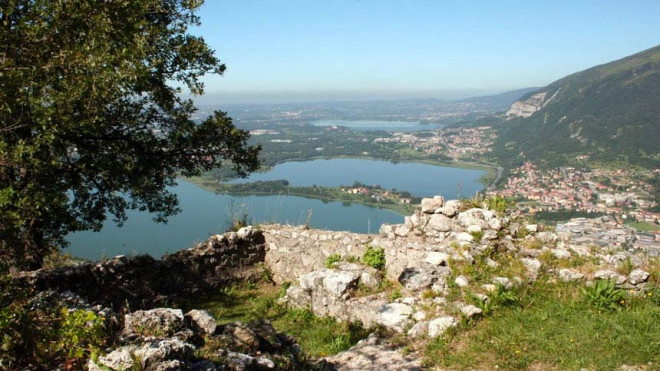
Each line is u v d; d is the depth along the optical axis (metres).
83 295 10.02
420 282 9.55
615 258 9.37
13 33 7.48
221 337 6.29
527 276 9.18
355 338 9.24
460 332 7.87
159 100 12.44
